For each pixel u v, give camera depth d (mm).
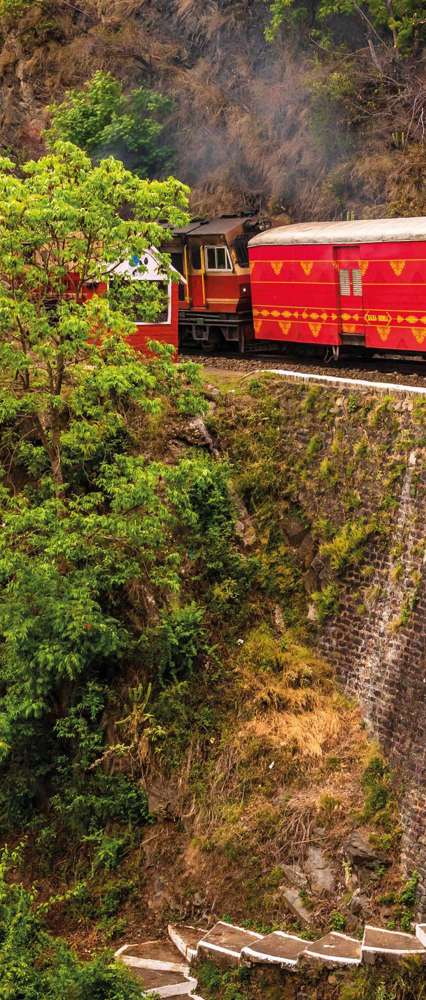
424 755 16219
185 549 19766
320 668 18547
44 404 18531
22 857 18391
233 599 19438
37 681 17484
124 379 17500
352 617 18375
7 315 17109
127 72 35906
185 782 17750
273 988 14984
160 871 17359
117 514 18031
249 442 20719
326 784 16922
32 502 19688
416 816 15859
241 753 17641
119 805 17875
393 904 15430
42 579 17469
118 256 18219
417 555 17266
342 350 23844
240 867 16734
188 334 27766
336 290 22828
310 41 32125
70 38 38375
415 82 29469
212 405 21422
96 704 18500
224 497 20078
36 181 17516
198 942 15906
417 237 20641
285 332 24391
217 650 19000
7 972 14719
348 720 17734
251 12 34125
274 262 24172
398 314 21500
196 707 18453
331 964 14609
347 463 19062
